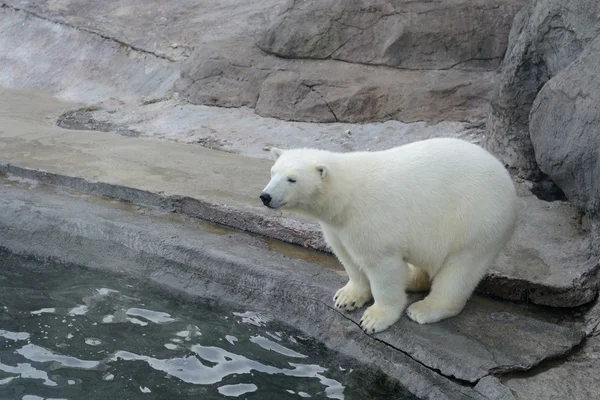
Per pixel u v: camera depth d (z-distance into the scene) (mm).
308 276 6441
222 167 8930
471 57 10328
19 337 6004
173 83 11969
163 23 13445
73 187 8562
